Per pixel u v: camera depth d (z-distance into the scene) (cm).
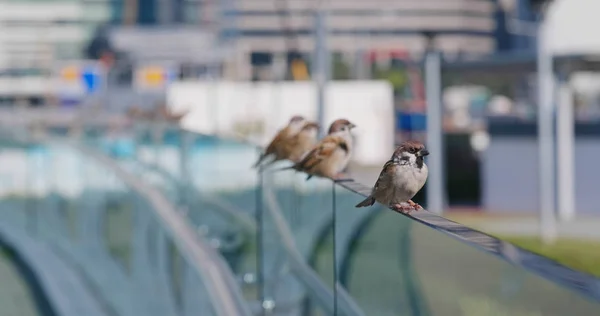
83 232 2027
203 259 1222
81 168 2106
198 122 4312
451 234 409
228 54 5900
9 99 6062
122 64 5962
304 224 789
